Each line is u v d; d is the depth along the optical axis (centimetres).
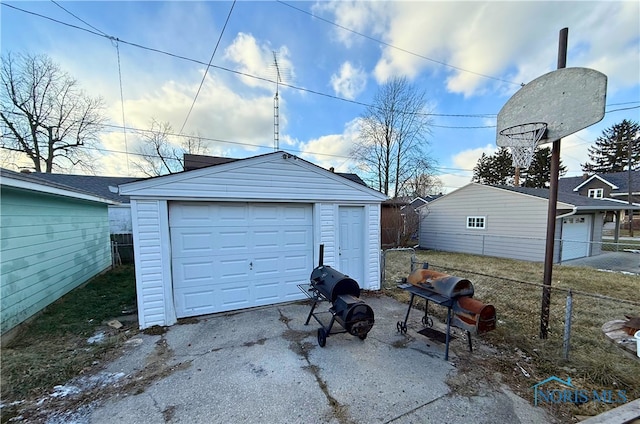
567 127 335
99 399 245
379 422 215
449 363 302
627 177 2264
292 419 220
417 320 436
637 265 920
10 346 349
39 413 226
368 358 316
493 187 1134
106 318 447
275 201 500
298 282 537
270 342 359
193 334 386
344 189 567
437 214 1384
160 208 413
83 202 669
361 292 590
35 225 447
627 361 293
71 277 596
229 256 475
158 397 248
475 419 216
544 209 967
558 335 363
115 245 934
